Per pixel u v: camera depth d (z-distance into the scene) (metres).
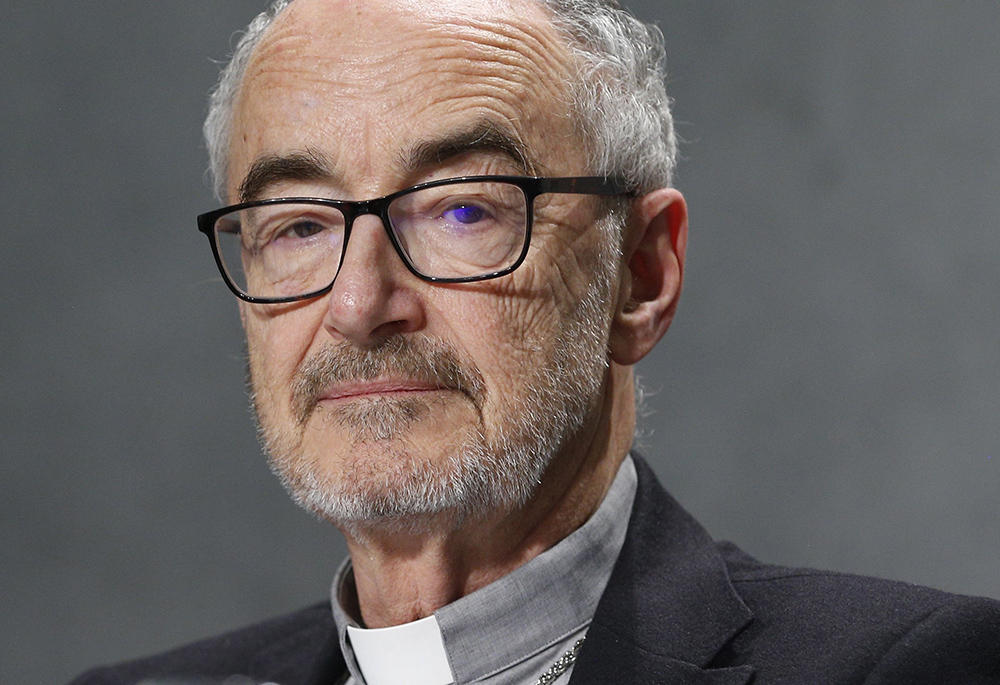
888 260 7.61
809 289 7.74
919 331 7.55
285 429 3.54
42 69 8.70
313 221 3.52
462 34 3.45
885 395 7.59
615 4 3.87
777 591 3.69
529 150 3.47
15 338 8.62
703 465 7.79
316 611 4.91
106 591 8.49
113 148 8.71
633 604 3.65
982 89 7.45
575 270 3.54
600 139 3.62
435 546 3.57
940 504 7.45
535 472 3.49
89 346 8.66
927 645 3.27
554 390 3.49
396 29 3.44
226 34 8.71
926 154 7.56
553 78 3.55
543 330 3.46
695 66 7.89
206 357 8.65
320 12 3.51
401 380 3.36
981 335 7.42
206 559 8.52
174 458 8.59
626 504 3.92
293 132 3.46
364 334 3.33
